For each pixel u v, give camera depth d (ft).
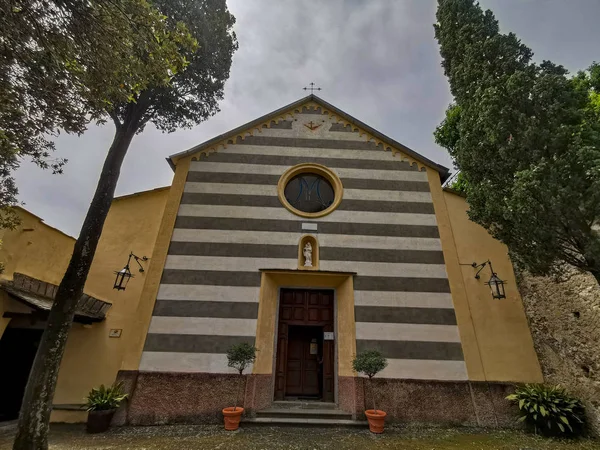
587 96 23.16
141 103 27.45
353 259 33.04
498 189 24.64
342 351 30.58
